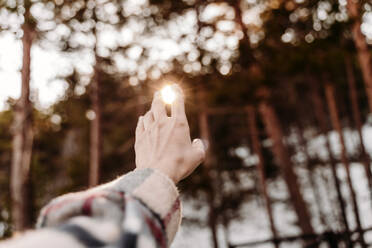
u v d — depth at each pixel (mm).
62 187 14727
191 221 17797
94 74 11438
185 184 13539
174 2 12367
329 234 6922
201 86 12195
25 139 9367
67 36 10281
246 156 22922
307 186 21031
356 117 15531
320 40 11062
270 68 11820
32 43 9508
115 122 16250
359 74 18906
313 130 21266
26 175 9195
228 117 22328
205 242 16875
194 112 15195
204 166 14086
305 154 19672
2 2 8836
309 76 13594
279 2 12883
